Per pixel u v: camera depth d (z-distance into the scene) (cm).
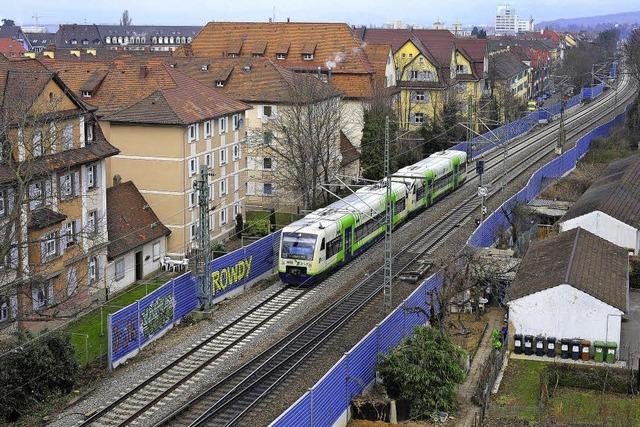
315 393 3934
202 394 4616
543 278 5628
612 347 5256
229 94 10519
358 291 6650
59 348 4809
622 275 5984
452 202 10056
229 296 6644
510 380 5003
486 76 16438
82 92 8769
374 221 8000
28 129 5894
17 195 5284
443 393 4469
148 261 7844
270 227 9212
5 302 5491
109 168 8369
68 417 4403
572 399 4703
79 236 6262
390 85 13850
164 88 8662
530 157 12512
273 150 9631
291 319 6047
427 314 5344
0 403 4428
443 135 12481
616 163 10388
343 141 11444
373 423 4372
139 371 5078
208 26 14025
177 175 8194
